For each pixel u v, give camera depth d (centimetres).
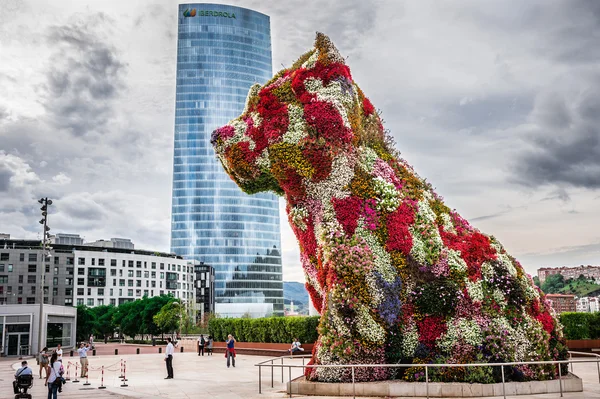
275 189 1692
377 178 1491
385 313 1369
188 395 1647
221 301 15150
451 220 1542
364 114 1636
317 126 1492
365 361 1374
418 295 1379
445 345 1346
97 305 12194
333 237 1434
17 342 5106
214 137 1616
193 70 16288
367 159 1531
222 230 15550
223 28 16762
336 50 1576
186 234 15375
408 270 1404
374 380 1371
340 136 1490
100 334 11375
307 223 1536
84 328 9350
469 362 1324
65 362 3794
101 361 3816
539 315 1429
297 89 1550
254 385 1859
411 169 1633
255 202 16125
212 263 15325
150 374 2497
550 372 1406
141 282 13112
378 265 1398
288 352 3294
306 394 1395
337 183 1482
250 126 1588
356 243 1417
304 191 1524
